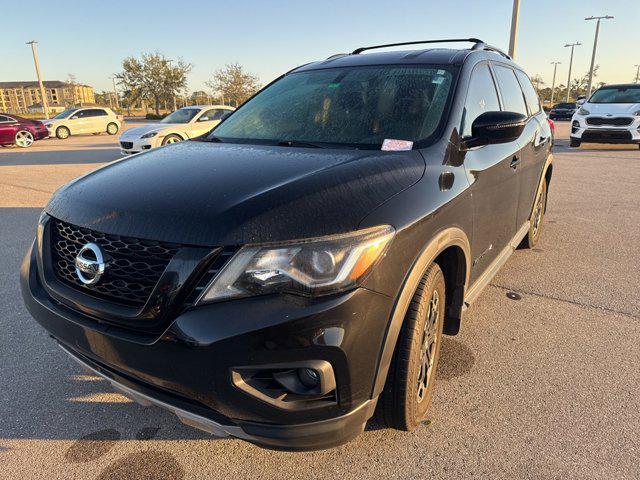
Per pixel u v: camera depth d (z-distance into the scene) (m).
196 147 2.62
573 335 3.17
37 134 18.42
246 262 1.59
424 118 2.53
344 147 2.44
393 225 1.78
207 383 1.61
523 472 2.03
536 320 3.38
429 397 2.33
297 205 1.70
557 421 2.34
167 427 2.35
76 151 15.42
